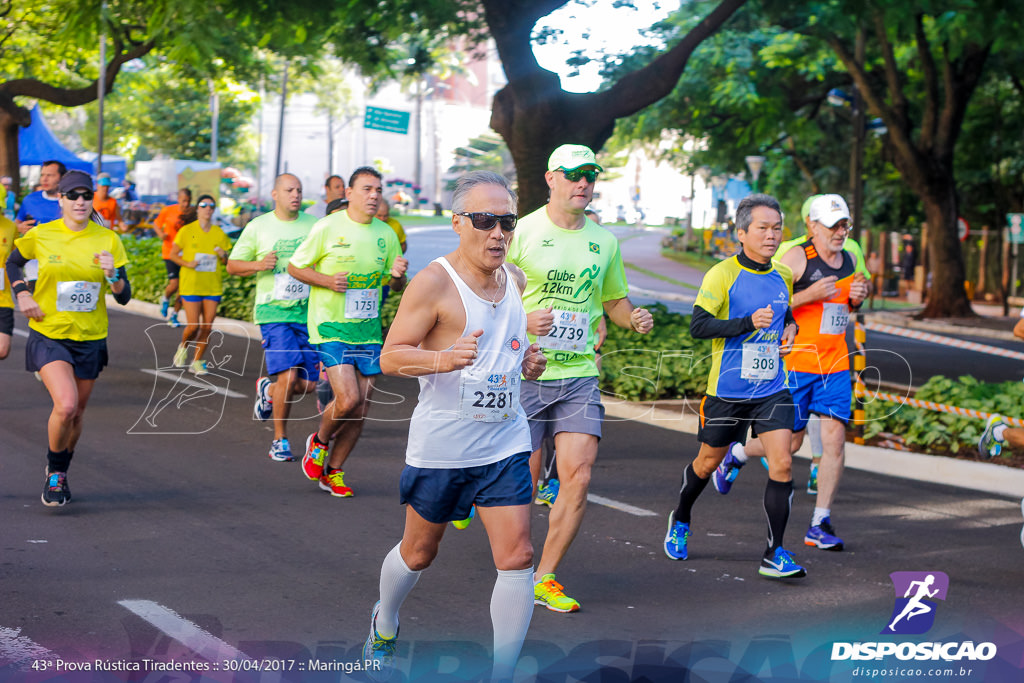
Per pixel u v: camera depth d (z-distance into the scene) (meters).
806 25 17.86
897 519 7.21
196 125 56.97
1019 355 8.51
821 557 6.27
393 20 15.04
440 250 39.03
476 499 4.00
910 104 28.62
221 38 11.88
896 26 15.04
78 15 13.20
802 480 8.40
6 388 10.67
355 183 7.22
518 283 4.13
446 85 94.56
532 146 14.23
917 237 33.66
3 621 4.66
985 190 33.75
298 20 12.97
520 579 3.94
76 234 6.47
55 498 6.60
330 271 7.16
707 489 7.87
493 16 13.85
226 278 17.44
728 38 25.80
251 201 54.34
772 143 31.41
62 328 6.48
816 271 6.50
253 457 8.30
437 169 96.06
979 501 7.76
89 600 4.98
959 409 8.91
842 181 34.09
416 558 4.08
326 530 6.35
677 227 56.72
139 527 6.24
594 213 8.12
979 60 24.05
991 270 32.19
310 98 89.62
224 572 5.48
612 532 6.66
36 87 26.08
